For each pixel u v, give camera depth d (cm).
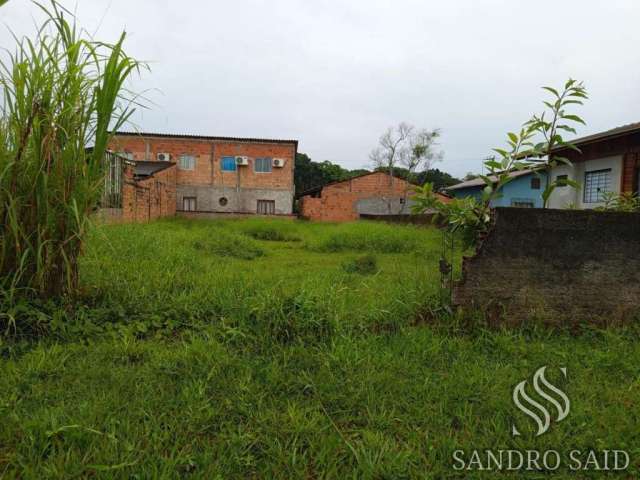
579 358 271
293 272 522
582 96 324
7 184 271
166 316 311
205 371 231
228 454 168
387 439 178
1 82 274
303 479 156
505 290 322
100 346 261
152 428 179
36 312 275
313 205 2631
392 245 917
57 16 281
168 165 2120
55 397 202
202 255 643
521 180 1856
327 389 221
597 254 324
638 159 1033
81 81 289
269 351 267
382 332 304
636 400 217
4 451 164
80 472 152
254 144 2509
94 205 308
